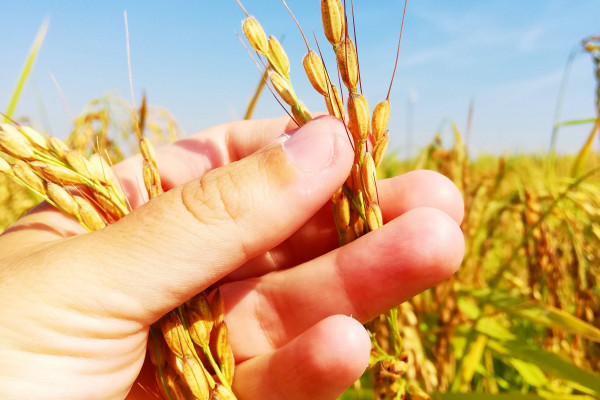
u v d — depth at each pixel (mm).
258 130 175
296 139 107
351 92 97
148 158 126
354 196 116
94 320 106
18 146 114
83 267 105
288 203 107
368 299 120
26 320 103
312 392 119
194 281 107
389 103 101
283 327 135
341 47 95
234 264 110
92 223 119
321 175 106
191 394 114
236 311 140
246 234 107
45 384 106
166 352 118
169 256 105
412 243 112
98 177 121
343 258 121
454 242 113
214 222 106
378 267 115
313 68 103
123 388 122
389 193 137
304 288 127
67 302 104
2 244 130
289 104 110
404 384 125
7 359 103
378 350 128
